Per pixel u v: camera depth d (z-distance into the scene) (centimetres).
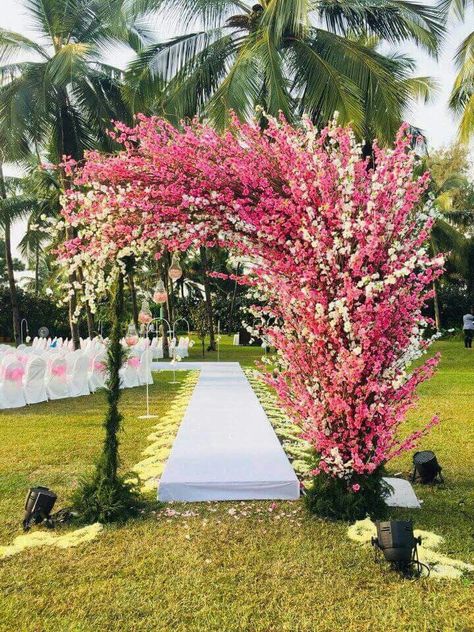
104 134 1493
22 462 563
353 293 363
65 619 273
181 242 416
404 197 393
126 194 398
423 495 459
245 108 957
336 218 382
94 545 357
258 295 440
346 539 363
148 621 271
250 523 391
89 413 848
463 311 3158
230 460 495
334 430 399
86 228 435
